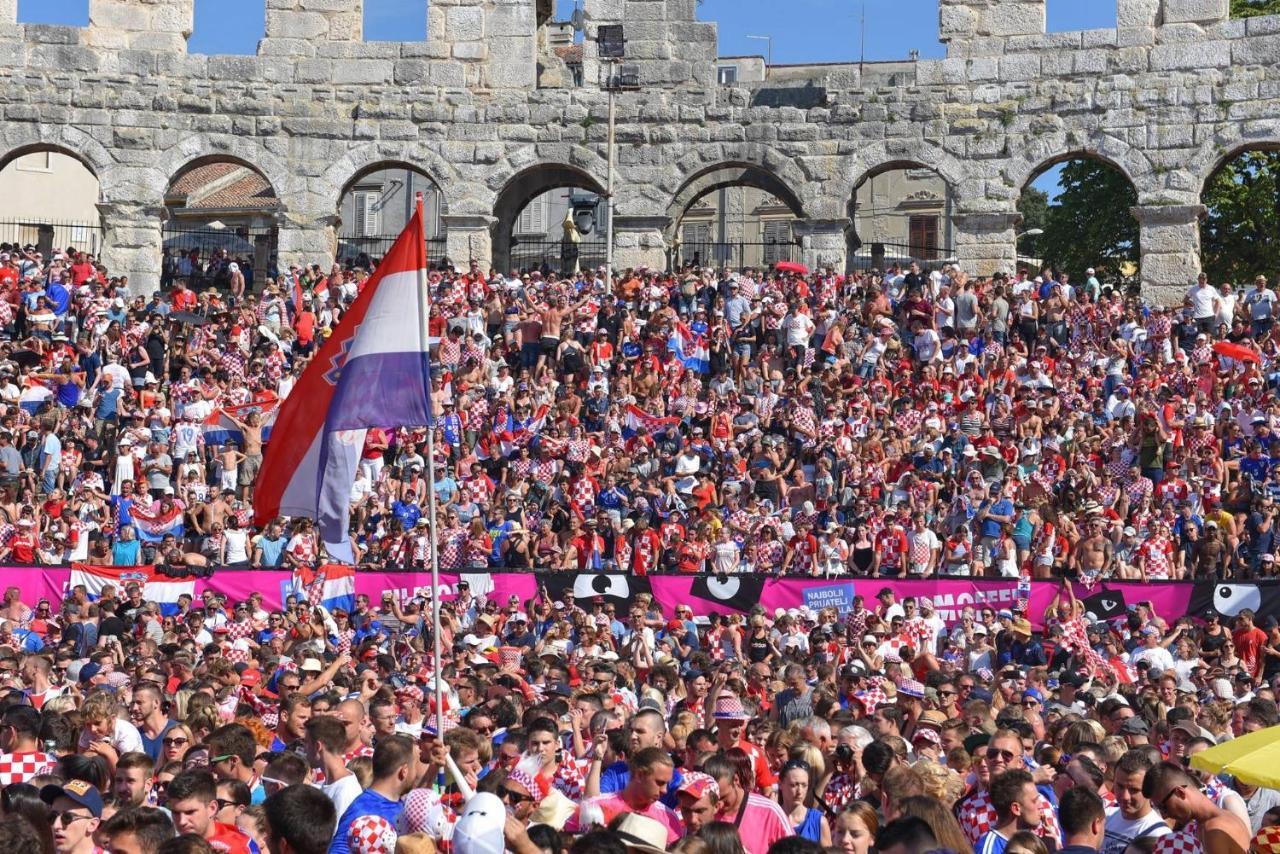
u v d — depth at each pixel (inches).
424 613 1412.4
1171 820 575.5
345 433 749.3
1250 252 2913.4
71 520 1572.3
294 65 2305.6
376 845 546.0
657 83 2301.9
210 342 1934.1
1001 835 576.1
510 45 2310.5
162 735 774.5
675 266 2409.0
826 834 618.2
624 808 592.4
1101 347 1927.9
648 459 1716.3
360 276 2110.0
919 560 1499.8
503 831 494.9
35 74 2267.5
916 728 775.7
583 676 1019.9
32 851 442.9
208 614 1358.3
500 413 1774.1
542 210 3595.0
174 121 2283.5
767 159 2276.1
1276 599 1365.7
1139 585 1397.6
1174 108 2156.7
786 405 1763.0
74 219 3326.8
